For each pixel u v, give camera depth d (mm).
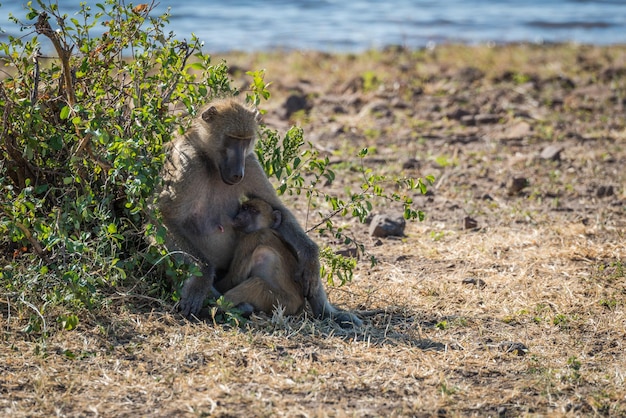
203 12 62219
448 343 10812
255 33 53094
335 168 20734
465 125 25953
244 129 11352
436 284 13133
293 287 11531
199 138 11477
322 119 26672
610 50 39594
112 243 11273
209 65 12539
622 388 9578
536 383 9648
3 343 9953
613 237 15641
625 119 26312
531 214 17312
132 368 9578
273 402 8930
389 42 50844
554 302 12406
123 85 12453
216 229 11758
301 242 11617
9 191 11422
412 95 29766
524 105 28438
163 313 10969
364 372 9797
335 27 57625
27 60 12062
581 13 66688
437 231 16297
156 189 11297
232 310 10953
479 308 12211
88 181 11930
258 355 9984
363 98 29312
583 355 10586
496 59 36469
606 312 12070
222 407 8781
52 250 11297
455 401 9180
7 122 11531
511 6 72000
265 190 11914
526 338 11125
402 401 9156
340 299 12477
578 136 24344
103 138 10516
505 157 22375
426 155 22391
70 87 11312
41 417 8484
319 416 8586
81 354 9828
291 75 33250
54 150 12078
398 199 12453
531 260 14375
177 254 11117
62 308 10656
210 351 10039
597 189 18859
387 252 14930
